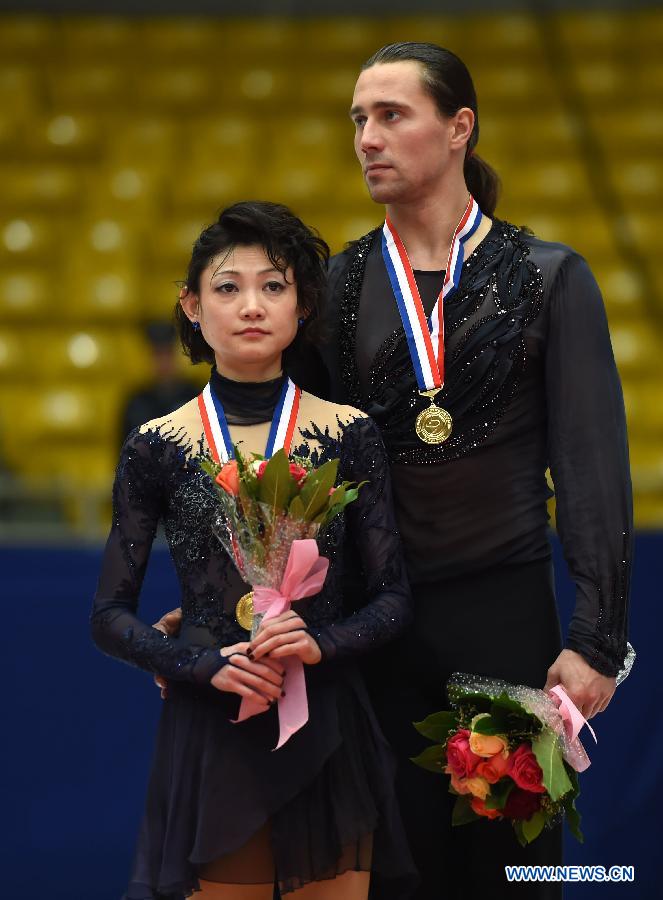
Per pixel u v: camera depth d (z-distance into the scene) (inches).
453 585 459.2
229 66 1462.8
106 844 723.4
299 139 1385.3
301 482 402.9
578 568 439.5
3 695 727.1
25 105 1419.8
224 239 436.5
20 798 725.9
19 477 1050.1
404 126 452.1
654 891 722.2
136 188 1331.2
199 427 436.8
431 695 467.5
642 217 1304.1
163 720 432.1
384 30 1493.6
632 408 1129.4
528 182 1326.3
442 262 468.4
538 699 421.4
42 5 1505.9
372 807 420.2
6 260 1268.5
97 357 1180.5
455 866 469.4
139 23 1505.9
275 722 417.1
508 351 452.1
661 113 1403.8
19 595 730.2
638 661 725.3
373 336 468.1
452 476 455.2
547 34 1481.3
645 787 723.4
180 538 428.8
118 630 426.6
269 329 432.8
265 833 419.5
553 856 460.8
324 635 412.8
